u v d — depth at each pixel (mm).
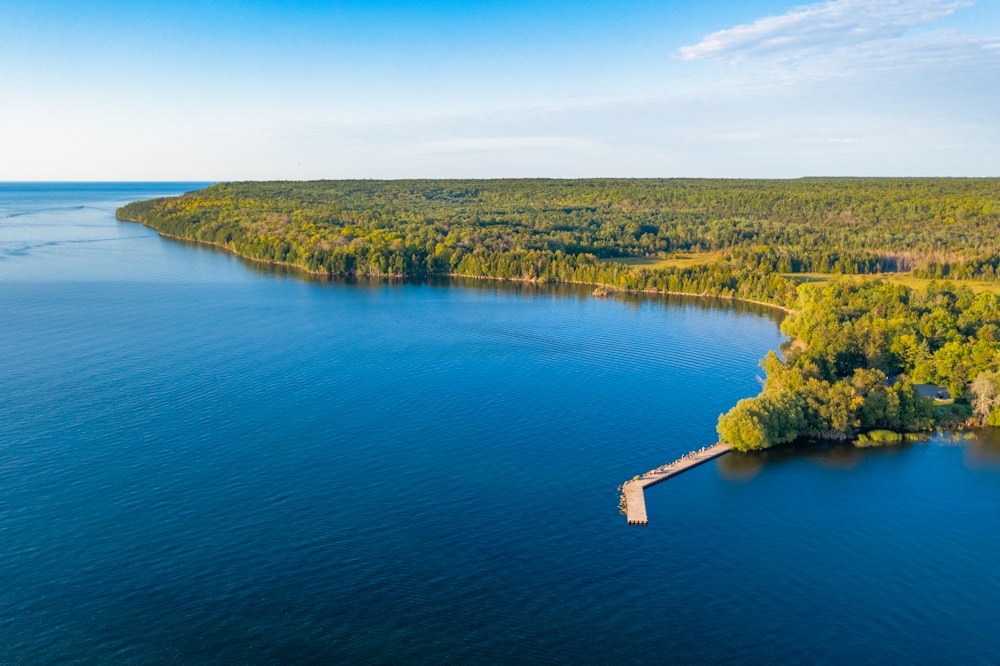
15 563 101188
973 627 92500
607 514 119562
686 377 193000
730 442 145750
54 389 170125
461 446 145250
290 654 86000
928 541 112188
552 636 89938
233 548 106500
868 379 159875
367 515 117125
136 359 196000
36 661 83750
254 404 164750
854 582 101562
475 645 88188
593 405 170625
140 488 123250
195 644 87125
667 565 105125
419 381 185250
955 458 142125
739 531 114688
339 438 147000
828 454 144500
